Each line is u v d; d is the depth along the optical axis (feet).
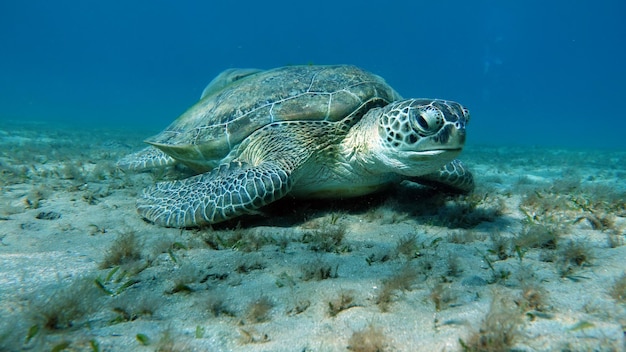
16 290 1.40
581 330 1.19
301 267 1.63
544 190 3.30
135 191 3.03
